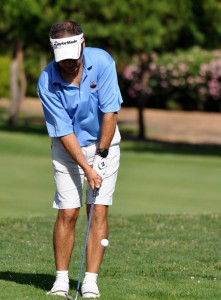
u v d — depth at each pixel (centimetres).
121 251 2242
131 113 9988
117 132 1695
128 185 4328
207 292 1736
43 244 2341
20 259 2114
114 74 1666
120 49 7019
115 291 1728
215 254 2214
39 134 7544
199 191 4100
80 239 2427
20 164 5262
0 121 8931
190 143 7388
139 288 1764
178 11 6944
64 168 1681
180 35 7138
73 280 1862
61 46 1596
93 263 1684
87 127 1683
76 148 1645
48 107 1666
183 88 10138
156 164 5509
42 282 1819
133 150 6544
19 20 6981
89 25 6800
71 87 1647
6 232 2530
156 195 3916
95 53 1662
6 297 1645
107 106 1661
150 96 10344
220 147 7094
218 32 7069
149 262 2094
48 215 3048
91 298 1656
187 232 2573
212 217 2883
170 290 1750
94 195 1653
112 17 6806
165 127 8662
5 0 7038
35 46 7481
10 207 3391
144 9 6838
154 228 2641
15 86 8494
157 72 10131
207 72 9944
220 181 4578
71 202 1683
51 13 6794
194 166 5422
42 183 4297
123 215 2980
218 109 10200
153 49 7138
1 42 8475
